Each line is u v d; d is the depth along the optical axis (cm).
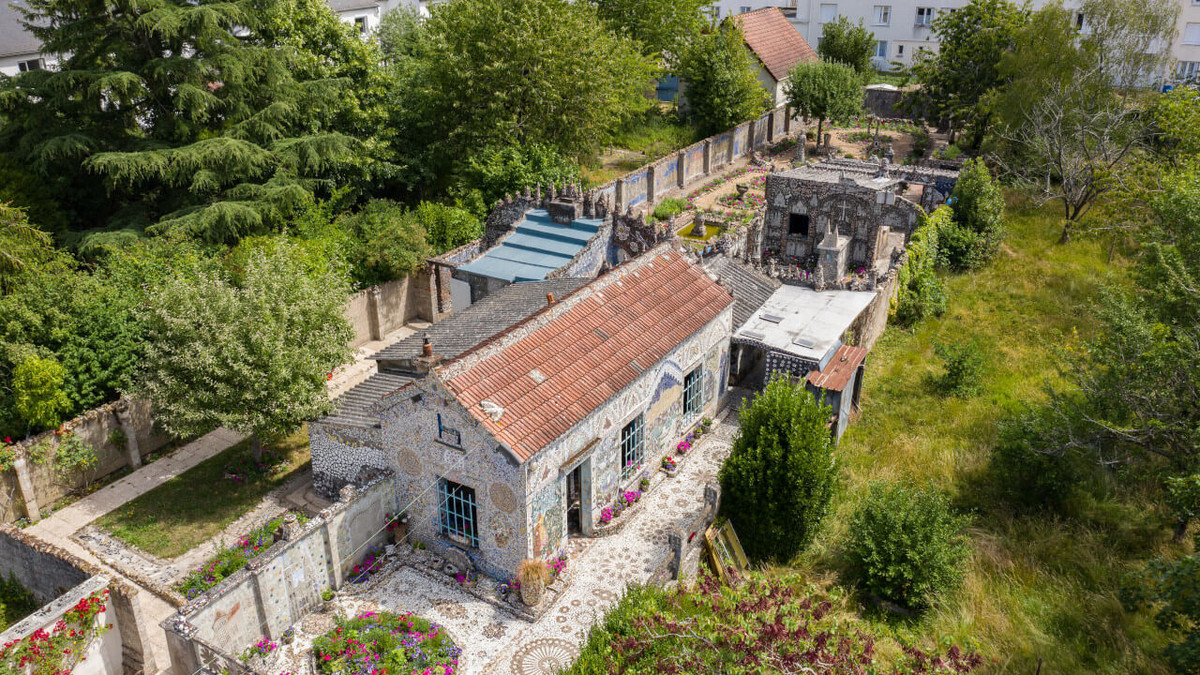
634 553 2169
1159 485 2427
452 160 4422
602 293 2428
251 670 1623
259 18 3659
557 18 4319
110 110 3519
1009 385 2997
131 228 3316
